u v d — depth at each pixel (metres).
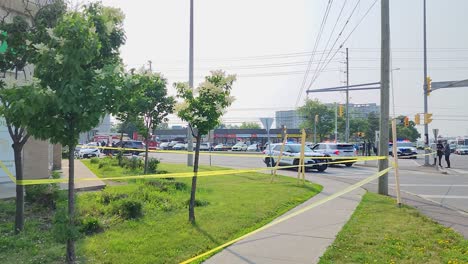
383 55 13.17
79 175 15.16
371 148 44.09
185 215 8.48
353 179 18.77
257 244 6.50
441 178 19.84
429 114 30.91
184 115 8.18
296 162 23.20
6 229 6.74
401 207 10.17
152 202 9.62
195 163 8.20
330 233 7.29
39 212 8.07
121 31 5.38
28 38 6.12
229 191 12.61
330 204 10.63
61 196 9.16
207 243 6.45
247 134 94.81
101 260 5.45
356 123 86.31
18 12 8.79
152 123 16.70
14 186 10.82
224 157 44.50
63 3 6.63
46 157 12.91
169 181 13.48
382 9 13.27
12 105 4.02
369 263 5.56
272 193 12.22
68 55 4.14
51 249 5.80
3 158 11.38
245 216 8.49
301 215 9.02
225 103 8.39
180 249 6.08
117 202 8.67
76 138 4.40
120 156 22.20
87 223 6.86
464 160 42.44
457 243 6.68
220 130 96.19
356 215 9.03
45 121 4.22
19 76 6.64
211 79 8.41
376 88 32.91
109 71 4.36
